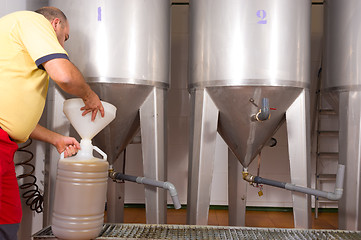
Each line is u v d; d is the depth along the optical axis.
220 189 2.85
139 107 1.63
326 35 1.98
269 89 1.55
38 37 1.01
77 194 1.12
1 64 1.03
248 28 1.55
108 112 1.20
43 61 0.99
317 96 2.73
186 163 2.84
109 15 1.51
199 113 1.67
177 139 2.84
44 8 1.19
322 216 2.67
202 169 1.65
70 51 1.53
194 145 1.69
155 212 1.62
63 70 1.00
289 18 1.58
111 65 1.51
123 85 1.53
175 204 1.38
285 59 1.57
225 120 1.69
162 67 1.64
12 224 1.09
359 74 1.75
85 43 1.51
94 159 1.18
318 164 2.73
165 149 1.68
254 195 2.84
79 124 1.19
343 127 1.80
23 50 1.04
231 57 1.56
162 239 1.21
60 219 1.13
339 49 1.83
